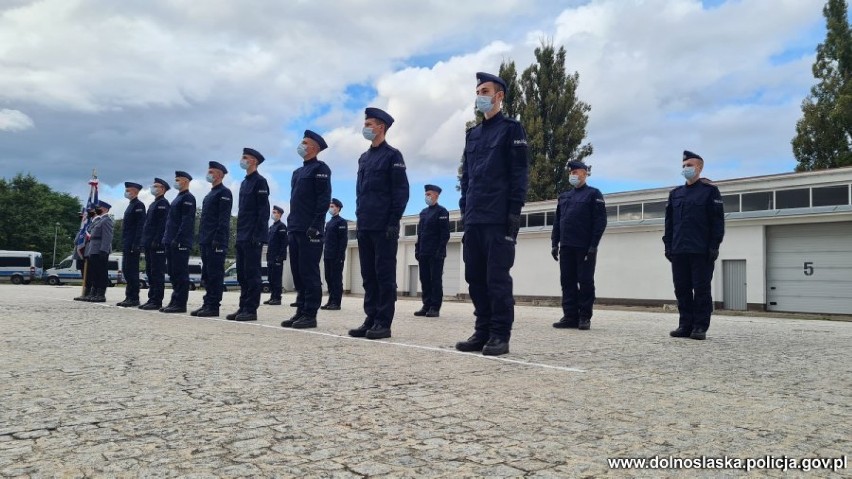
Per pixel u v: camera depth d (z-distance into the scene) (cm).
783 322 1193
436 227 1113
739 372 452
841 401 349
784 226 2022
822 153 3044
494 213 536
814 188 1953
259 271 868
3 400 321
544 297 2588
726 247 2111
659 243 2241
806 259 1973
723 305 2117
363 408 311
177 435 261
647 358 521
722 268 2128
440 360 475
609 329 859
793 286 1992
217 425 276
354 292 3494
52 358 461
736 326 1011
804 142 3075
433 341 617
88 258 1299
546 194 3612
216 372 406
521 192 530
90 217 1398
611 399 343
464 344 551
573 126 3731
